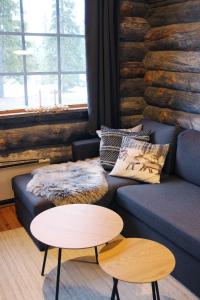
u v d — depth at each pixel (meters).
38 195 2.61
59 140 3.52
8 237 2.79
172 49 3.35
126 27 3.56
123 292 2.12
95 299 2.06
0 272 2.34
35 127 3.38
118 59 3.55
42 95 3.51
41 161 3.42
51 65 3.51
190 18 3.07
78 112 3.58
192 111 3.18
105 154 3.15
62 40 3.50
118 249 1.86
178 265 2.17
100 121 3.60
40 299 2.08
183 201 2.45
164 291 2.12
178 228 2.08
